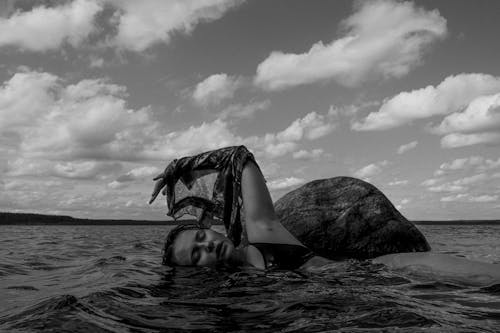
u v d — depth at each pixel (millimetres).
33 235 4070
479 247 2145
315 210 1591
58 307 601
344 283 796
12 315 583
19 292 807
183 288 788
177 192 1193
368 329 483
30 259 1454
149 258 1433
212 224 1163
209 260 1060
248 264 1029
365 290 723
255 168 1091
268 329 500
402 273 894
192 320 551
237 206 1093
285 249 997
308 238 1547
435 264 894
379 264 982
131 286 813
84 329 506
